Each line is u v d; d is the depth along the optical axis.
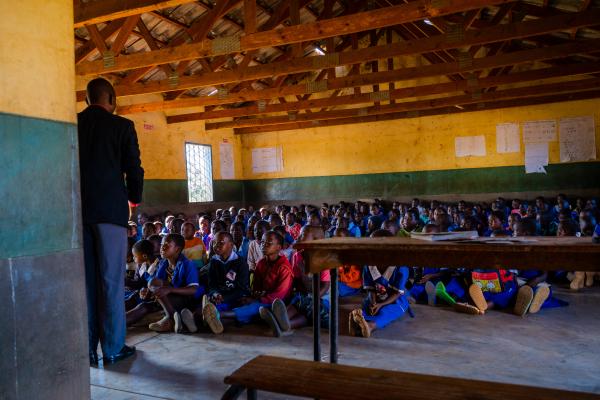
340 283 4.91
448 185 12.36
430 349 3.10
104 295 2.93
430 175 12.53
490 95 9.88
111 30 7.21
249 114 10.59
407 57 12.25
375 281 3.69
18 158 1.72
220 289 4.09
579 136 11.15
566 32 8.51
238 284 4.10
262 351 3.16
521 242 1.79
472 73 8.75
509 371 2.67
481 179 12.02
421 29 9.97
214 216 10.39
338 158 13.46
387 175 12.98
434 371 2.70
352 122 12.72
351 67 12.69
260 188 14.24
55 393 1.85
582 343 3.15
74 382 1.94
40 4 1.84
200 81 7.73
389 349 3.12
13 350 1.68
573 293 4.74
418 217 8.09
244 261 4.20
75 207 1.98
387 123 12.95
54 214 1.87
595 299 4.45
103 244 2.89
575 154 11.20
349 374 1.44
